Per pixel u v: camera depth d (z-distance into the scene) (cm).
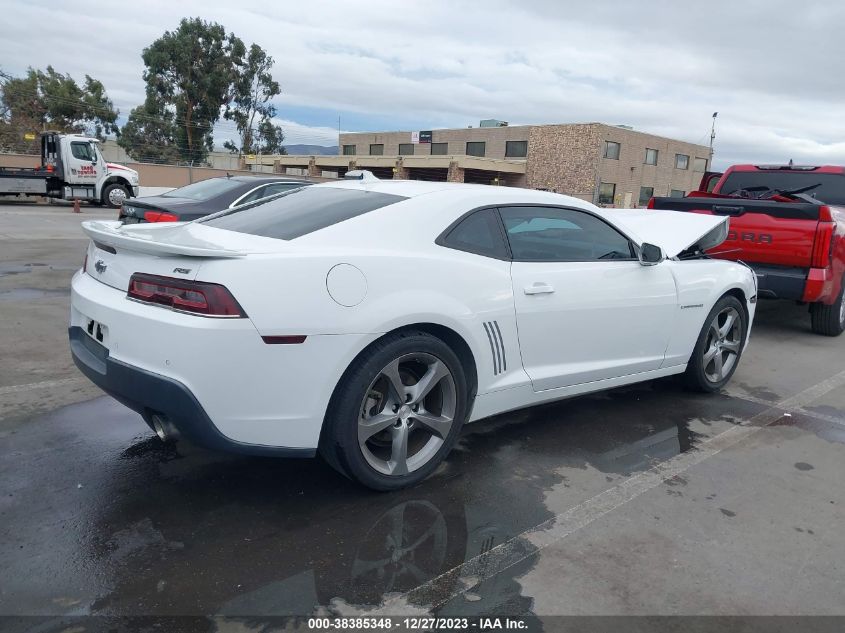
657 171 4578
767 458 390
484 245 352
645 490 341
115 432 380
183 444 367
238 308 264
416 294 310
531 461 371
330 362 283
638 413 460
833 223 643
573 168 4150
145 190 3784
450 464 362
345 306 286
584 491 337
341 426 295
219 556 265
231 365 264
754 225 677
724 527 306
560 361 388
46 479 321
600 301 396
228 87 5225
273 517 296
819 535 303
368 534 286
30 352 521
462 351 338
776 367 600
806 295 660
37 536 273
